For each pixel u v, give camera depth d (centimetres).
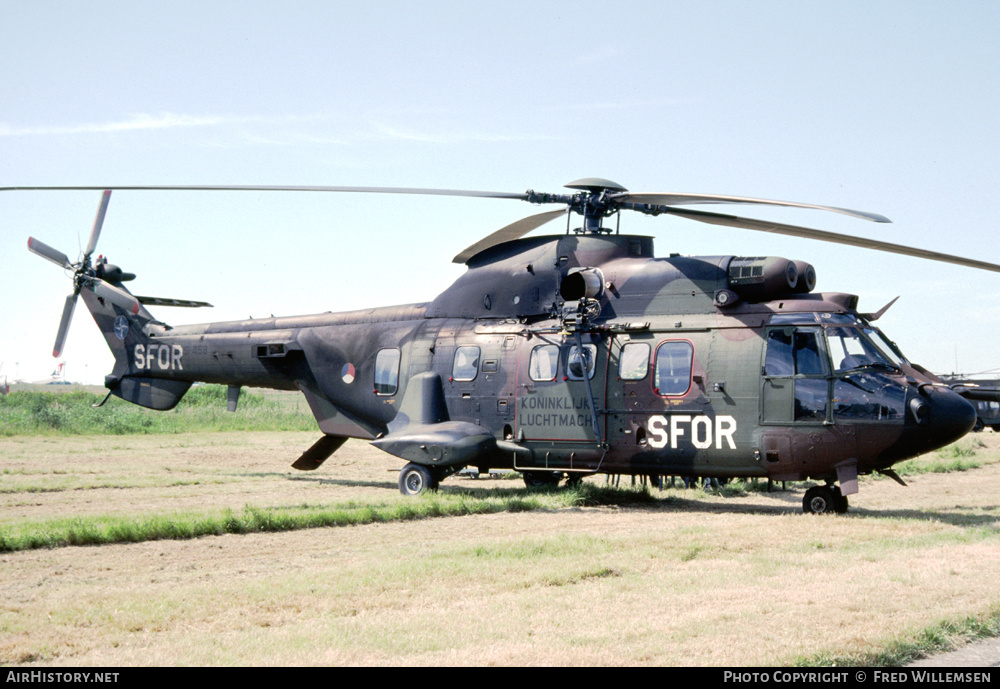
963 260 1230
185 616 657
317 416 1742
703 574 802
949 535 1021
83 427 3031
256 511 1127
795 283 1271
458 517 1224
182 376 1967
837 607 676
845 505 1253
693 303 1322
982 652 589
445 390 1524
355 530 1100
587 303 1392
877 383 1188
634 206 1407
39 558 903
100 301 2100
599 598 706
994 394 1483
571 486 1520
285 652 565
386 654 565
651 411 1318
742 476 1266
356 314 1723
